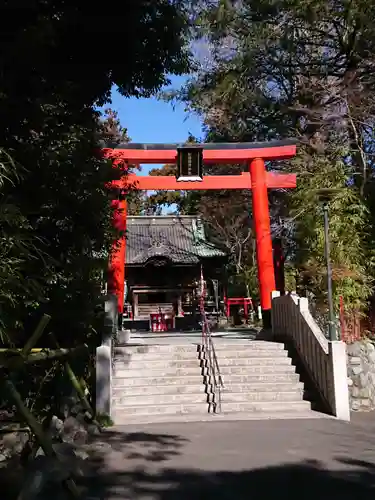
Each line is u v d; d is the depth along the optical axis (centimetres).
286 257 1808
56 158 638
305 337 1081
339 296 1257
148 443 714
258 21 1670
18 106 580
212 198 2633
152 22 719
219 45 1827
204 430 805
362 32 1498
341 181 1412
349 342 1152
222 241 2677
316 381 1016
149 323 2402
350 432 788
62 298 747
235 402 976
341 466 595
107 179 790
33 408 746
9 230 537
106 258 903
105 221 844
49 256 649
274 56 1780
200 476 557
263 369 1076
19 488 495
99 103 793
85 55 718
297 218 1466
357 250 1341
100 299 866
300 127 1889
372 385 1075
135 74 771
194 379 1041
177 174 1459
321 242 1340
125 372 1052
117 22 680
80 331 852
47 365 815
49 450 503
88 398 914
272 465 601
